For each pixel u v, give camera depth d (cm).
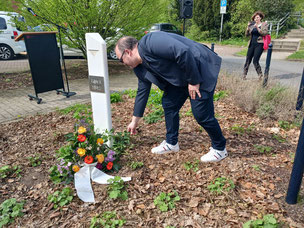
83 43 831
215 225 202
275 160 287
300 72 835
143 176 266
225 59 1210
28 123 427
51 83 552
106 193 241
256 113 429
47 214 222
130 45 237
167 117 287
